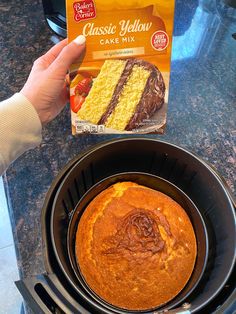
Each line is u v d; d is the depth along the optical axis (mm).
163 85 339
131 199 358
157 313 273
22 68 529
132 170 390
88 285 310
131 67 331
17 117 357
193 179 367
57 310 259
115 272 315
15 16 619
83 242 336
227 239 309
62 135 440
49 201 321
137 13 309
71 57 318
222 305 258
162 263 318
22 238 356
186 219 354
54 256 285
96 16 307
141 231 329
